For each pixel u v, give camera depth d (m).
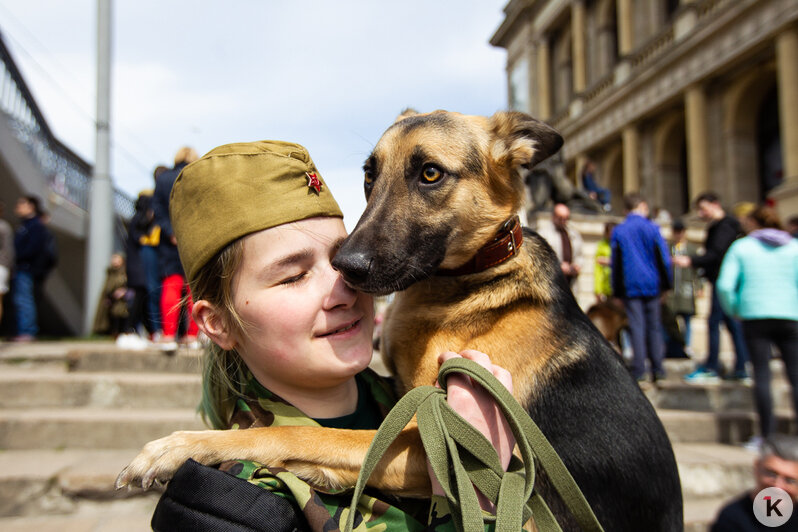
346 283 1.17
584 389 1.63
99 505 3.20
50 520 3.09
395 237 1.76
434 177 1.85
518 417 1.02
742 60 16.50
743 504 2.22
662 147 20.95
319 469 1.20
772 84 16.64
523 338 1.67
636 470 1.57
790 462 2.12
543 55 28.84
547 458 1.02
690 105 18.27
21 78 10.91
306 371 1.13
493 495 0.94
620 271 5.55
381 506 1.03
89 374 4.80
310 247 1.13
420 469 1.21
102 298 9.85
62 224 13.05
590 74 25.55
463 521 0.84
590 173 12.36
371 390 1.50
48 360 5.07
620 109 22.17
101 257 9.70
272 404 1.25
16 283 7.83
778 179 16.73
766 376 4.30
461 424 0.96
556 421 1.56
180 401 4.40
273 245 1.09
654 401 5.32
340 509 1.03
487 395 1.05
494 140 2.00
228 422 1.37
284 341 1.10
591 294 9.15
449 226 1.83
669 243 8.11
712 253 6.12
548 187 9.54
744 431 4.68
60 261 14.64
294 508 0.98
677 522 1.66
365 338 1.21
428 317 1.75
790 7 14.12
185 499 0.93
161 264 5.12
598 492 1.50
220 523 0.90
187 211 1.16
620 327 6.11
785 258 4.27
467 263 1.83
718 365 6.25
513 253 1.83
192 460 0.96
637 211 5.90
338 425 1.33
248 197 1.10
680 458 3.96
